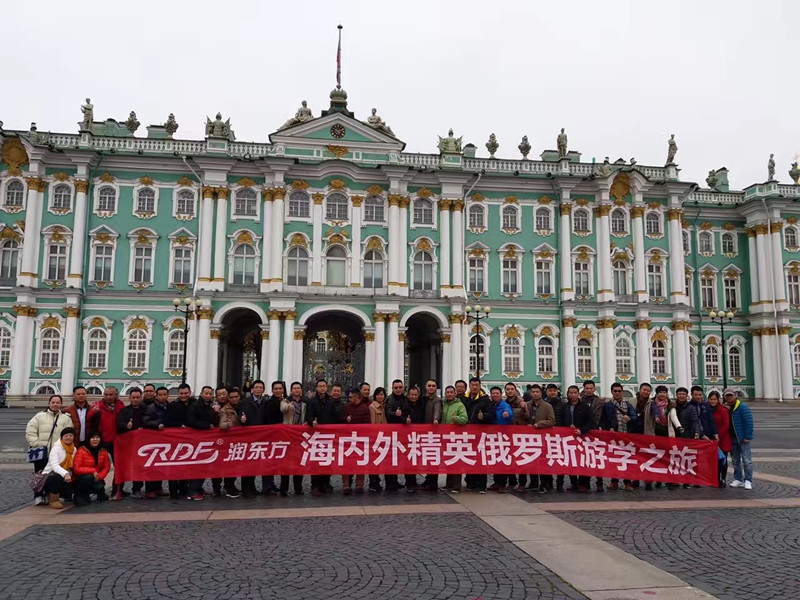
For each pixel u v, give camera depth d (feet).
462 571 30.35
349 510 43.70
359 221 162.09
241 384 179.22
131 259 155.63
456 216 165.37
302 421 53.36
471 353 164.55
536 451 51.65
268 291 155.02
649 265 173.78
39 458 47.19
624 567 30.99
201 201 158.71
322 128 163.63
